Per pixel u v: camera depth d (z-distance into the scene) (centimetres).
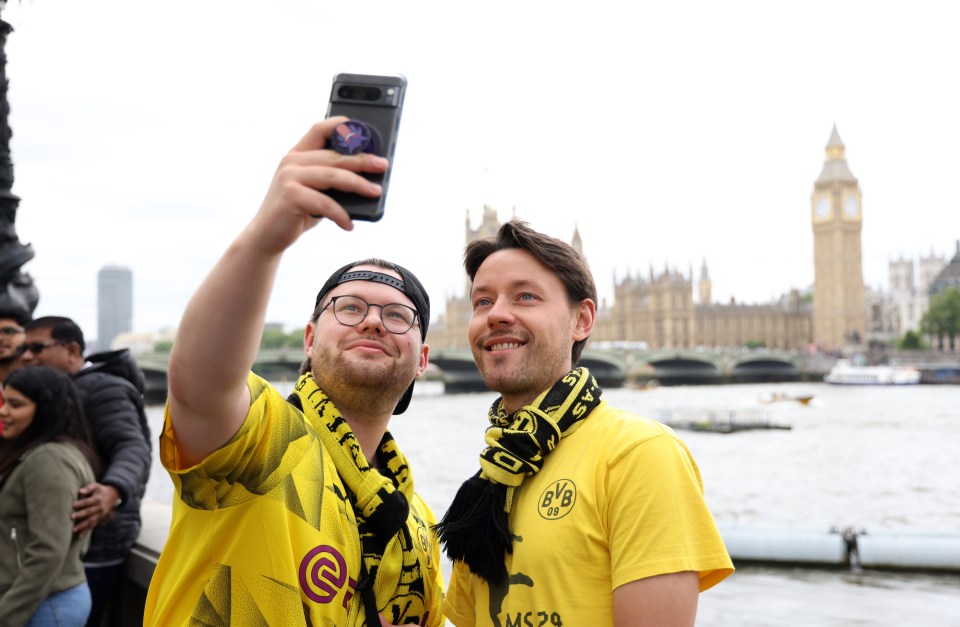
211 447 226
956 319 16088
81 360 566
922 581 1585
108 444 492
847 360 15400
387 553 271
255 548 238
